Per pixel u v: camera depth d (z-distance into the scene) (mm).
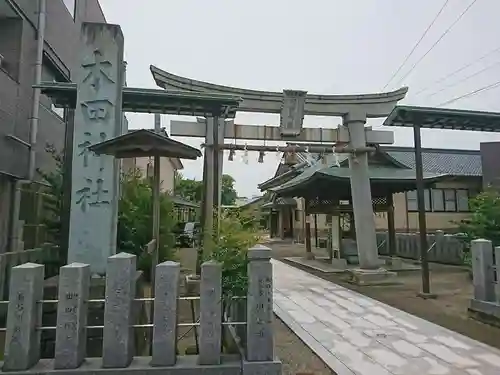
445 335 5488
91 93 6402
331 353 4758
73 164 6301
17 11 7559
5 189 7625
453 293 8883
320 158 13586
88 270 3627
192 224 21562
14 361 3270
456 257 13883
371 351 4824
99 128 6340
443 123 8875
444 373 4078
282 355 4805
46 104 9242
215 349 3484
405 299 8250
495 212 10227
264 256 3637
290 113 10109
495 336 5453
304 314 6891
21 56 7738
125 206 8977
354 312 7039
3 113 7082
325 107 10719
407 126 8844
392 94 11008
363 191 10945
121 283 3492
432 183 13688
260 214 5668
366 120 11031
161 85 9703
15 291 3357
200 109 8164
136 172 11250
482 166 19625
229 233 4441
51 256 7566
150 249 4871
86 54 6457
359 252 10836
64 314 3377
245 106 10148
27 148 8000
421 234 8695
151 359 3543
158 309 3488
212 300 3557
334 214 13914
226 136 10023
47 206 8828
